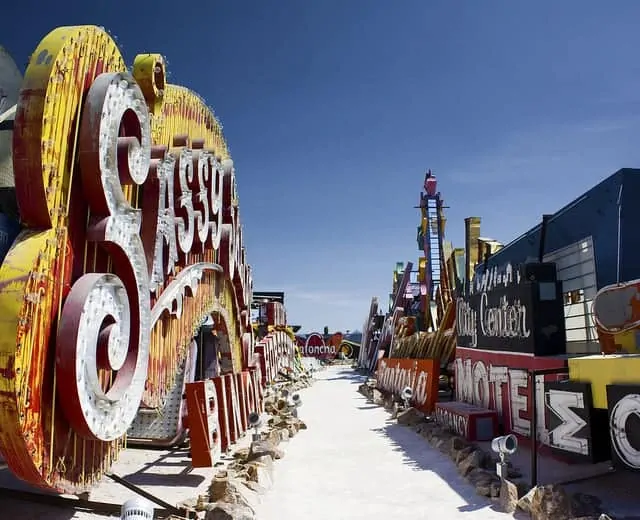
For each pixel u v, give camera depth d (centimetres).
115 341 696
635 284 957
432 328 3253
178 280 1065
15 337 549
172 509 843
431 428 1549
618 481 952
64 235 636
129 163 736
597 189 1214
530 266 1270
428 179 3531
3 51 729
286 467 1209
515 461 1141
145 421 1340
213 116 1411
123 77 718
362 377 4347
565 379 1036
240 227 1702
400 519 848
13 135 601
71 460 662
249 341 1823
